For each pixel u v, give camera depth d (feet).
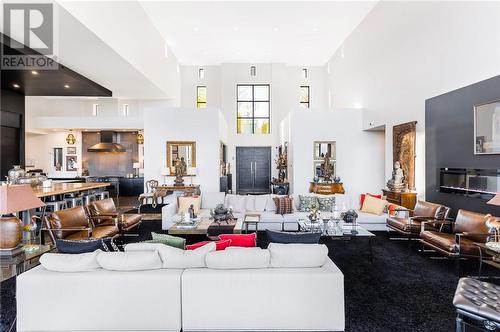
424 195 17.99
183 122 26.94
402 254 14.06
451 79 15.57
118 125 34.27
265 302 7.56
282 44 33.14
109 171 38.42
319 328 7.61
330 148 27.48
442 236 12.80
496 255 10.18
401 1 20.52
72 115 37.11
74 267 7.57
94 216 15.11
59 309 7.43
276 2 24.26
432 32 17.15
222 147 32.55
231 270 7.72
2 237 9.11
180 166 26.43
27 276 7.42
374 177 27.40
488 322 6.73
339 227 14.38
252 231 17.74
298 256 7.81
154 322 7.55
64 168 37.58
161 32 29.48
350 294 9.87
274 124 39.55
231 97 39.42
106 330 7.52
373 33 25.04
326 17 26.71
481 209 13.39
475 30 13.89
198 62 39.40
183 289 7.52
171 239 8.82
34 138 37.06
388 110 22.53
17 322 7.44
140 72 23.56
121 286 7.47
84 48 18.15
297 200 19.71
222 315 7.55
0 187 8.99
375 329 7.86
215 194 20.08
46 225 12.96
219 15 26.09
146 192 26.94
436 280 11.02
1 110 24.21
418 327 7.96
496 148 12.60
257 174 40.22
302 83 40.91
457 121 14.98
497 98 12.56
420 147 18.45
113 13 18.48
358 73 28.32
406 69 19.99
